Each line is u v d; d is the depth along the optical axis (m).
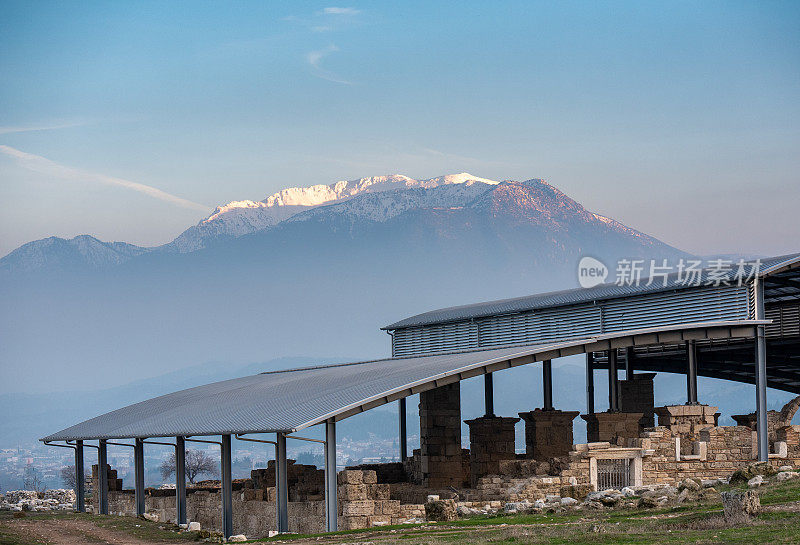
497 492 61.88
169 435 66.31
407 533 48.22
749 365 98.38
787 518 38.94
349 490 57.91
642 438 64.12
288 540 50.78
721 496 45.78
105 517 67.69
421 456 77.06
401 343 98.31
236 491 74.62
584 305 78.31
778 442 66.44
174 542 54.28
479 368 60.69
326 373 76.44
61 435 83.44
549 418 73.94
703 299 69.88
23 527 59.16
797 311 78.81
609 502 51.34
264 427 57.06
